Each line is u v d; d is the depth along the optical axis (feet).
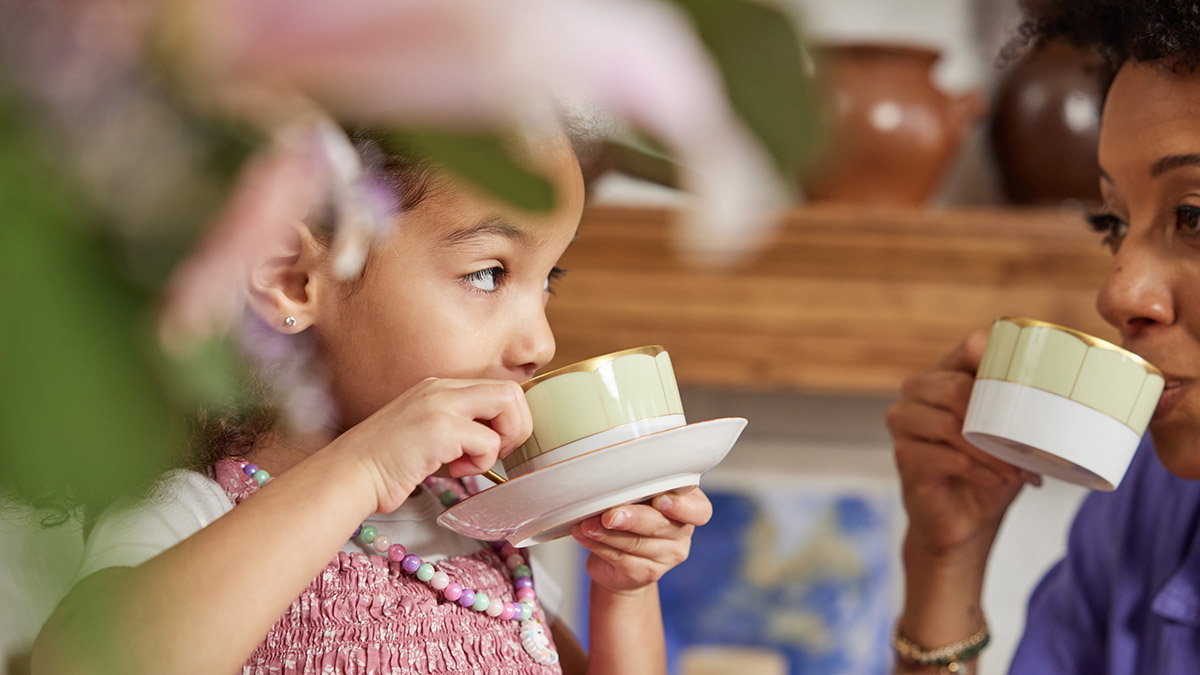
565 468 2.07
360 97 0.61
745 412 5.85
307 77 0.60
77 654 0.80
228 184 0.64
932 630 3.44
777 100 0.58
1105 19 2.89
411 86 0.59
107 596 0.89
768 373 5.00
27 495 0.72
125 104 0.63
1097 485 2.78
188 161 0.64
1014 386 2.70
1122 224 2.90
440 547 2.71
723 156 0.57
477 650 2.53
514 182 0.65
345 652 2.35
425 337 2.26
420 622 2.47
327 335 2.26
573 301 4.99
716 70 0.58
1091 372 2.59
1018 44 3.66
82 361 0.63
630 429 2.25
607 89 0.57
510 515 2.15
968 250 4.77
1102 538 3.63
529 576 2.87
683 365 5.03
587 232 4.87
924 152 4.66
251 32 0.59
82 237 0.64
